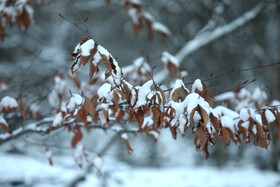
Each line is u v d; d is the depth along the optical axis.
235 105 3.92
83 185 7.20
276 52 11.05
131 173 9.62
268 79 11.61
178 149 14.68
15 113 3.43
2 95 4.29
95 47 1.76
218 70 11.45
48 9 10.99
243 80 12.16
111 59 1.78
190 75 7.46
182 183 9.09
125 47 13.27
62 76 3.83
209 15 10.53
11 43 10.47
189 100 1.78
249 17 7.39
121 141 12.21
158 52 11.87
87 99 1.94
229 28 7.19
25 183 6.80
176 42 9.94
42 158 6.38
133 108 1.86
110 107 2.27
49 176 7.16
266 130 2.16
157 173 10.20
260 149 12.42
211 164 13.50
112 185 8.09
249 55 12.21
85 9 13.15
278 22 10.98
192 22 12.05
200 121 1.82
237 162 12.41
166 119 2.15
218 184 9.02
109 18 14.54
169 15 11.70
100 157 3.70
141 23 4.98
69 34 11.18
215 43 11.16
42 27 12.95
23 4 3.47
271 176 10.09
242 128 2.13
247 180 9.45
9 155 8.88
